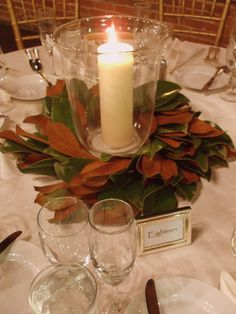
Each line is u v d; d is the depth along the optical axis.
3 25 3.73
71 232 0.68
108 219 0.67
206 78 1.23
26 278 0.64
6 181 0.85
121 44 0.75
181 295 0.59
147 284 0.59
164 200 0.74
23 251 0.66
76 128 0.78
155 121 0.82
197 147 0.81
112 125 0.75
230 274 0.62
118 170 0.72
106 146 0.79
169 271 0.65
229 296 0.58
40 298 0.57
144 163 0.74
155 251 0.68
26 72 1.28
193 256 0.68
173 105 0.88
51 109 0.90
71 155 0.78
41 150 0.83
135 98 0.75
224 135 0.86
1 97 1.11
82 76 0.73
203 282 0.60
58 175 0.73
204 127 0.84
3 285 0.63
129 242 0.60
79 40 0.82
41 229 0.62
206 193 0.81
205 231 0.72
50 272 0.60
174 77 1.24
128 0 2.96
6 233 0.73
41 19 1.29
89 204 0.74
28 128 1.02
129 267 0.60
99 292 0.62
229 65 1.16
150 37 0.80
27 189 0.83
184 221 0.67
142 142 0.78
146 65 0.71
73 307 0.56
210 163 0.88
